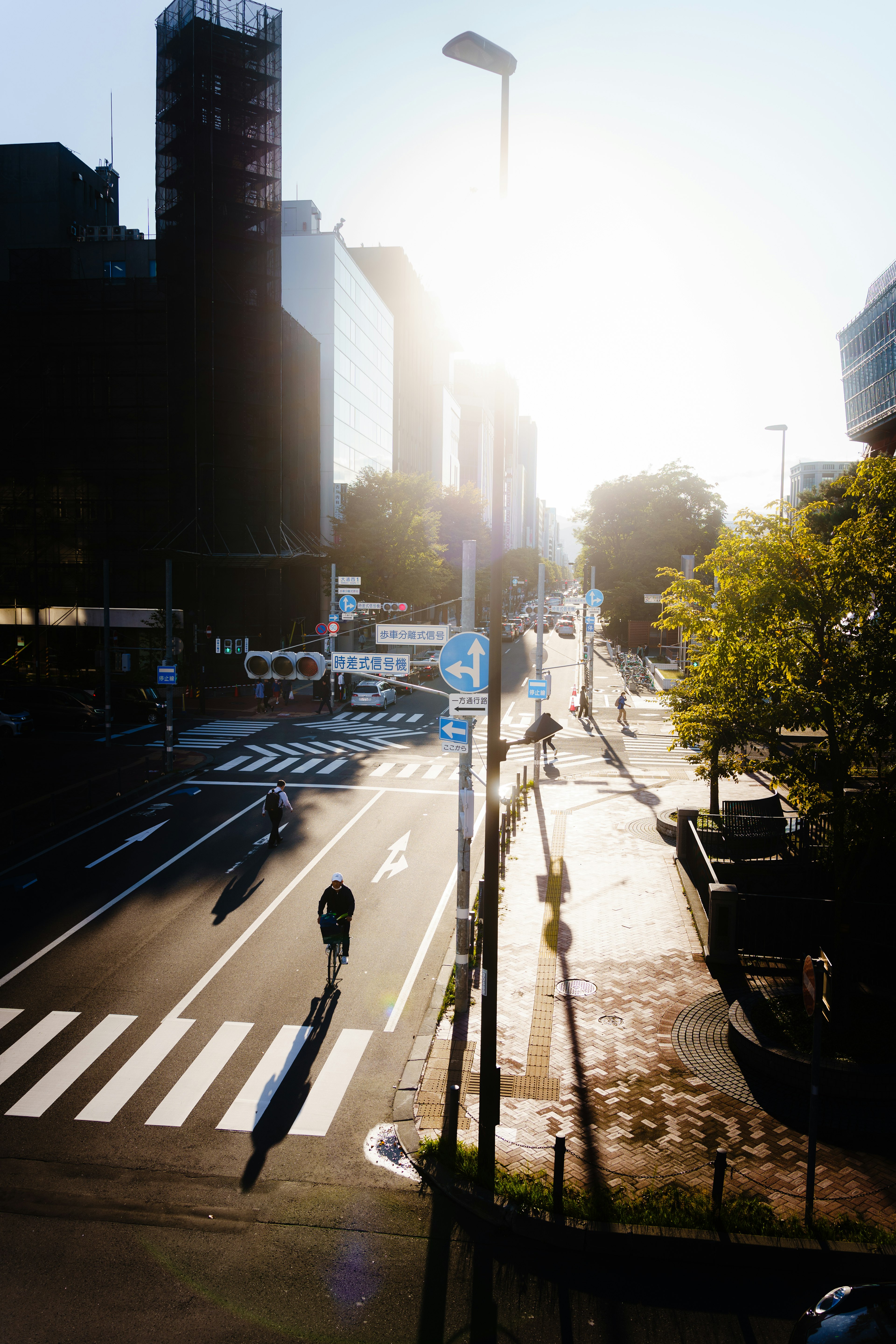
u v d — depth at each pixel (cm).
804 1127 1002
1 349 5109
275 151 5238
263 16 5178
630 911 1711
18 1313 737
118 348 5072
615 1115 1028
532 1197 870
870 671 1084
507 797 2717
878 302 8762
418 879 1912
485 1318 741
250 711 4531
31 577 5131
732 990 1362
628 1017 1274
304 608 6125
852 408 9994
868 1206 865
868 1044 1120
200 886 1848
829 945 1491
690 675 1452
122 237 6750
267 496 5347
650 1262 809
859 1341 645
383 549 5834
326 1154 968
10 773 2984
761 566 1181
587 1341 717
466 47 860
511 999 1334
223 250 5094
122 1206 877
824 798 1207
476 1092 1081
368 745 3631
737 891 1455
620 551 7744
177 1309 744
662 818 2330
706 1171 920
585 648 4575
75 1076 1113
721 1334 727
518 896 1798
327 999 1335
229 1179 923
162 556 5050
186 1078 1112
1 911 1697
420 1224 861
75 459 5109
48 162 6638
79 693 4006
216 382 5119
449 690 5391
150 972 1423
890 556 1104
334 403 6562
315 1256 813
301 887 1844
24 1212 866
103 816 2433
